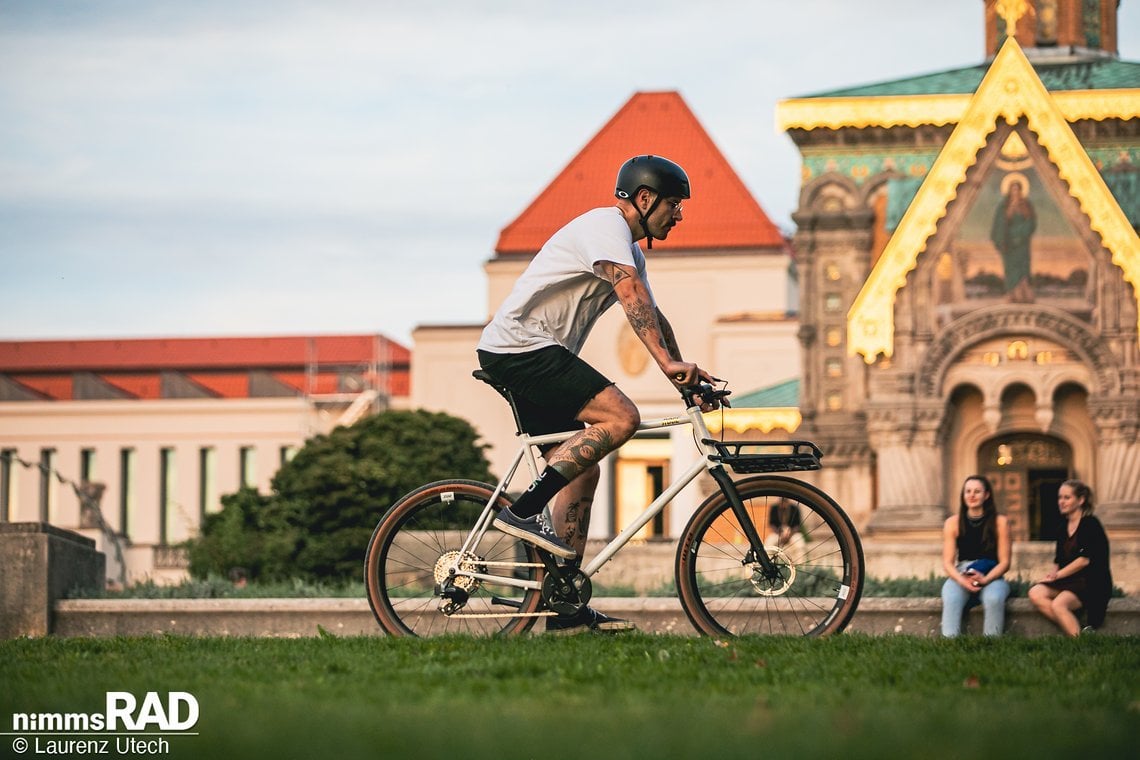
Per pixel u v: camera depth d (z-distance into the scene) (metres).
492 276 100.88
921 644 10.92
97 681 9.06
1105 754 6.70
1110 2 70.62
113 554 94.94
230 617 17.91
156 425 113.31
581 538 11.67
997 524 17.78
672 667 9.48
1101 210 60.38
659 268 99.69
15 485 113.62
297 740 6.95
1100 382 60.09
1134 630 17.39
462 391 99.94
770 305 98.69
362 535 59.81
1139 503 59.56
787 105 66.44
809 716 7.55
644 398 92.81
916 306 61.28
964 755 6.61
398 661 9.83
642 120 107.88
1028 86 60.81
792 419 64.50
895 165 66.19
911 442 61.06
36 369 122.12
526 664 9.50
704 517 11.50
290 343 124.50
